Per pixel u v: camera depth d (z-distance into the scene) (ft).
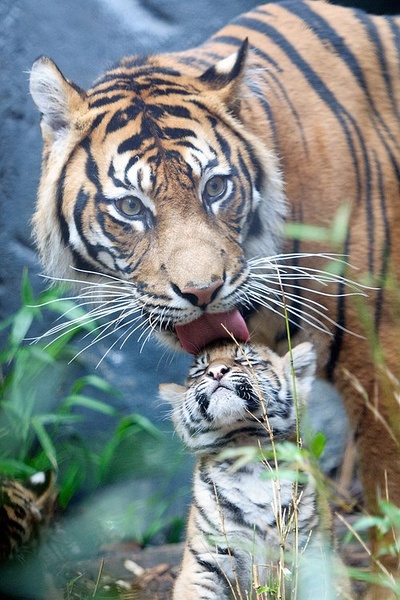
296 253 26.61
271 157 26.27
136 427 37.93
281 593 22.29
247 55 26.20
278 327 27.50
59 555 31.12
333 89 27.61
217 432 25.50
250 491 25.12
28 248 41.11
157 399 39.45
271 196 26.16
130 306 25.20
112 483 38.27
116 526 36.81
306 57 27.94
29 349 38.09
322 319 26.99
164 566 32.27
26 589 26.18
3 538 26.68
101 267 25.95
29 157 40.81
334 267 25.73
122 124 25.61
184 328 25.81
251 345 26.32
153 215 24.82
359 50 28.19
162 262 24.31
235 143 25.72
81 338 40.24
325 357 27.53
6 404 37.70
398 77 28.37
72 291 29.01
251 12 29.84
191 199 24.70
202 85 26.61
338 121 27.22
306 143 26.94
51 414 37.88
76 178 25.80
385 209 27.14
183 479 38.70
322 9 29.19
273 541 24.94
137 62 28.04
